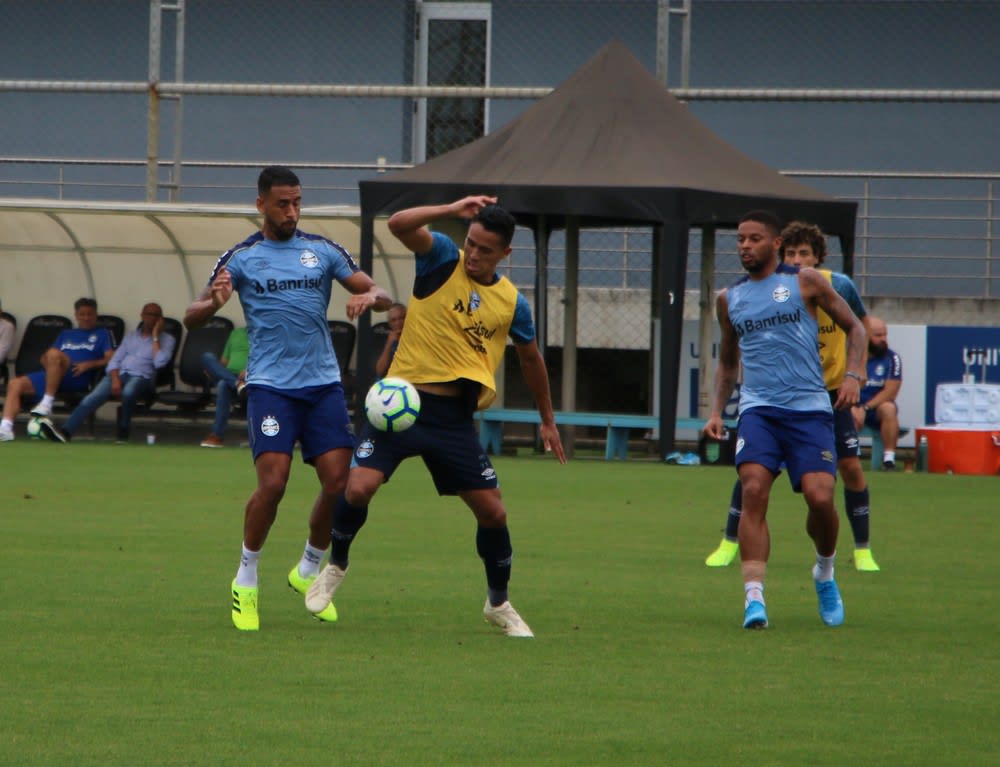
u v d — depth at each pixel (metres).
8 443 66.00
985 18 81.75
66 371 69.75
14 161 79.00
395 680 20.62
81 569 30.80
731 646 23.66
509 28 84.94
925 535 39.94
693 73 84.06
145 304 74.38
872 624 26.00
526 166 62.00
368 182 62.38
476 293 24.27
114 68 87.62
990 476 60.19
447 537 37.34
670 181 60.66
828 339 32.25
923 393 66.06
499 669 21.52
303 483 51.66
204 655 22.16
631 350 71.50
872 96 65.88
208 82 86.75
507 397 72.19
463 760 16.45
